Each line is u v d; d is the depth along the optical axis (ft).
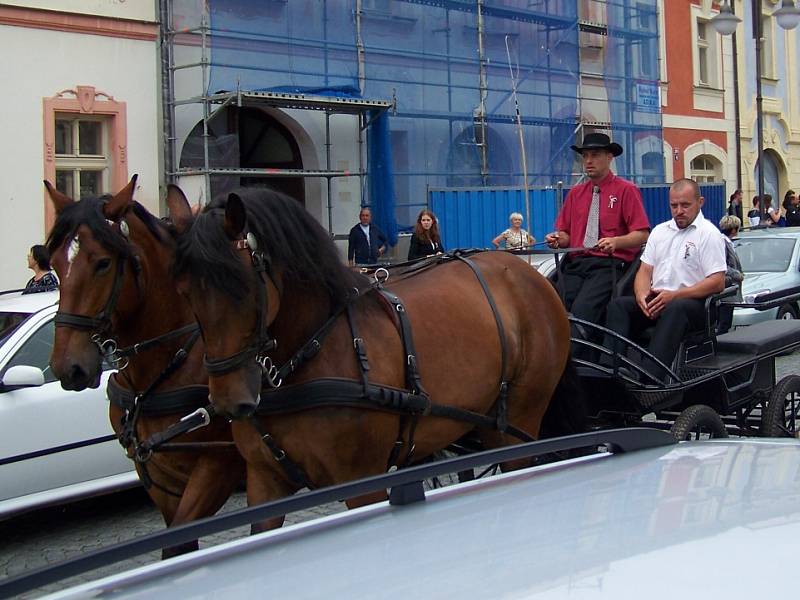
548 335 18.16
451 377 15.55
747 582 5.41
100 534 22.29
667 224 22.66
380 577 5.86
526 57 70.38
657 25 80.64
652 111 80.64
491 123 67.51
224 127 53.36
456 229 61.93
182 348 15.30
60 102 46.09
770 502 6.83
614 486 7.57
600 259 22.39
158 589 5.95
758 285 49.14
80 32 46.68
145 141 49.32
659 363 20.16
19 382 20.30
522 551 6.13
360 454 13.82
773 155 98.53
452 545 6.38
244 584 5.93
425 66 63.26
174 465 15.60
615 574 5.59
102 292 14.40
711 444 9.00
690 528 6.32
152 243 15.19
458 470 7.97
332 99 53.36
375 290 14.92
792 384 23.68
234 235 12.69
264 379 13.21
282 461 13.55
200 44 51.16
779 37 97.40
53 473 21.17
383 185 58.49
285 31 55.16
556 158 72.38
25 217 45.14
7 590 5.63
